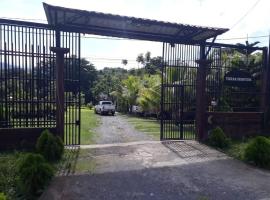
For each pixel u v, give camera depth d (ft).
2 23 25.58
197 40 34.40
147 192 18.58
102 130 47.91
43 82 27.27
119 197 17.69
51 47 26.86
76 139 33.24
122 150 29.22
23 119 26.73
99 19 28.04
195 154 28.45
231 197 18.08
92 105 157.58
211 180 21.17
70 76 29.14
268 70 37.32
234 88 36.73
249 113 36.40
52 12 27.20
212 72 35.45
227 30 31.55
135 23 29.19
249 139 34.81
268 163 24.95
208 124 34.40
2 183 18.08
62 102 27.58
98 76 202.80
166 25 29.60
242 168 24.50
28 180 17.49
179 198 17.76
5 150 25.53
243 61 43.11
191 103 36.35
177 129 38.50
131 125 57.88
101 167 23.32
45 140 24.35
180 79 34.91
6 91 25.96
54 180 19.85
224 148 30.89
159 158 26.63
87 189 18.72
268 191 19.27
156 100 72.90
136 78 108.99
